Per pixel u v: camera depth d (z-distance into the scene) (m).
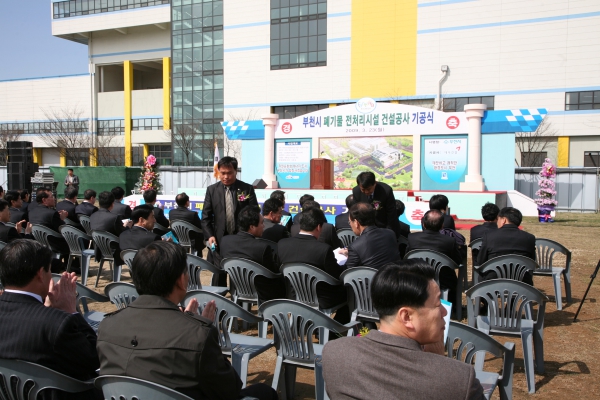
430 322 1.72
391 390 1.59
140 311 2.07
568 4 23.39
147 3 35.16
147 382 1.89
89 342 2.32
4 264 2.26
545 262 5.93
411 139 16.30
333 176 16.86
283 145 17.86
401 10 25.81
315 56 27.58
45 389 2.18
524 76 24.11
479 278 4.79
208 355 1.99
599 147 23.64
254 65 28.95
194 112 31.48
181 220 7.56
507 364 2.85
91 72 38.75
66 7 37.31
